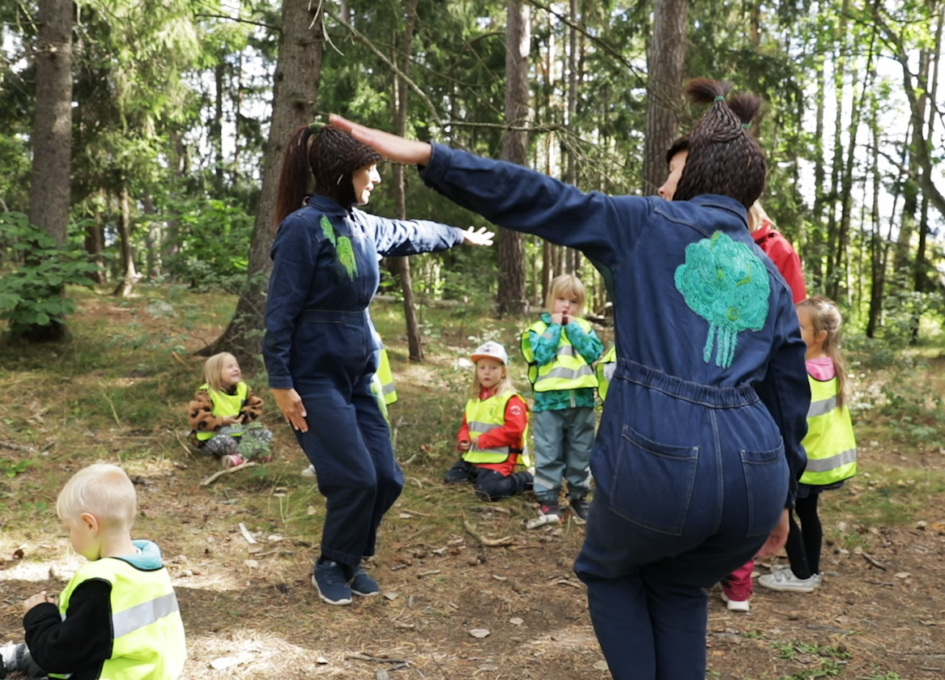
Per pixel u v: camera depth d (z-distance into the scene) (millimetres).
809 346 3844
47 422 5871
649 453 1918
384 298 13195
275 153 7059
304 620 3363
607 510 2018
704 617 2260
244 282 7047
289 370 3363
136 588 2207
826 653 3174
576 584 3863
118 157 13672
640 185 7078
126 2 10164
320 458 3406
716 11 15688
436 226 3920
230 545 4148
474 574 3951
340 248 3391
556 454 4730
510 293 14242
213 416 5516
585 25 15484
